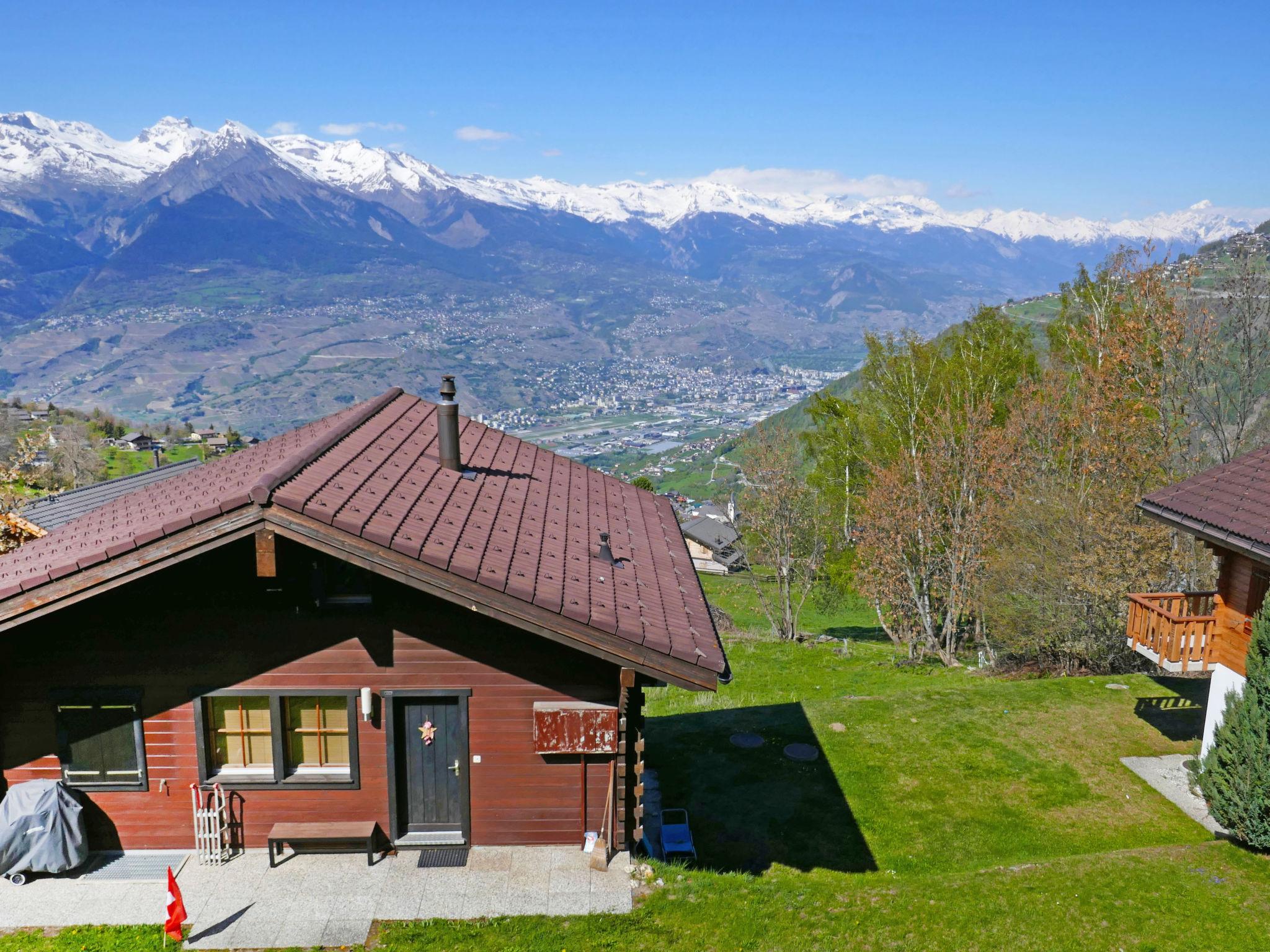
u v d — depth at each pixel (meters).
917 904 11.16
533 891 10.69
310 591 10.54
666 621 11.03
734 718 19.77
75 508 23.92
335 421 14.84
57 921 9.97
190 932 9.84
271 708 10.91
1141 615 16.09
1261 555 12.38
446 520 11.12
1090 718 18.72
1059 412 28.75
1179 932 10.59
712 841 14.14
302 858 11.16
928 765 16.89
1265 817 12.17
